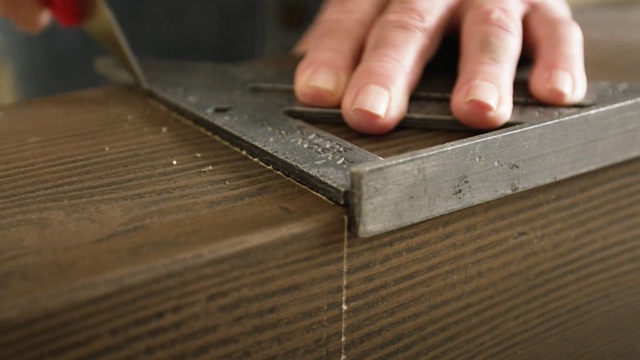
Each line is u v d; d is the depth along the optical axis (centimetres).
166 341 25
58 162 30
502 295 31
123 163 30
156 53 60
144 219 26
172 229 25
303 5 61
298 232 26
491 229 29
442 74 36
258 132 31
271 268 26
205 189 28
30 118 34
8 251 24
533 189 30
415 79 33
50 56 55
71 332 23
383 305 28
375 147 30
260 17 63
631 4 57
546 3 37
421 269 28
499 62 32
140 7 58
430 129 32
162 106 35
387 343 29
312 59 33
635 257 34
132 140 32
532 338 33
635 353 37
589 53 42
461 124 31
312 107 33
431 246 28
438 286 29
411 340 29
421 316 29
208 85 37
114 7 57
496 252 30
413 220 27
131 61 37
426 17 34
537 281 32
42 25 42
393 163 26
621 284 34
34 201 27
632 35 46
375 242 27
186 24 61
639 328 36
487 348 31
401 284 28
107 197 27
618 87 34
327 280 27
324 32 35
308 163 28
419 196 27
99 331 24
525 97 33
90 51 56
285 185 28
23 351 23
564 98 32
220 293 25
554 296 32
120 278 24
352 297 27
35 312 23
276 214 26
